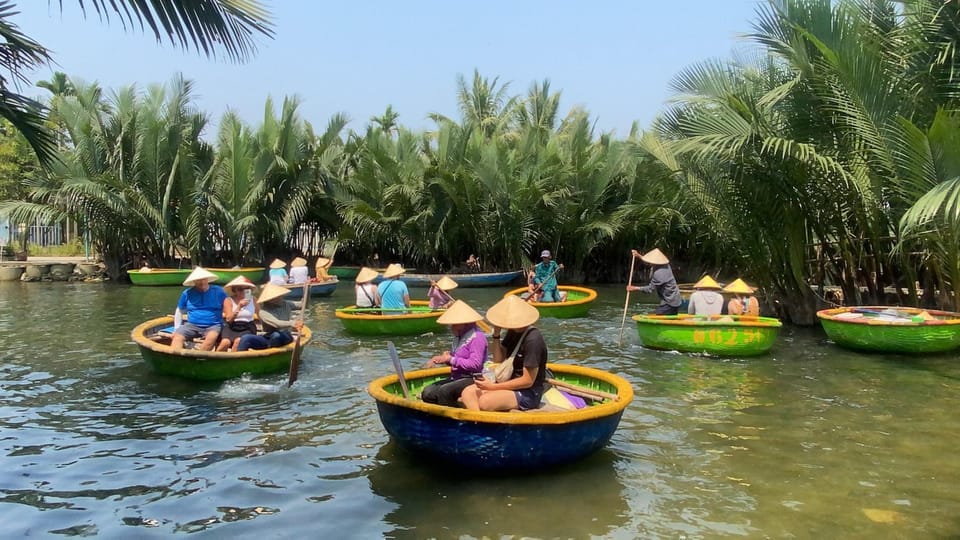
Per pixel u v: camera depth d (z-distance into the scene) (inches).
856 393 336.8
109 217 997.8
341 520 198.4
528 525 194.1
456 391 246.4
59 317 609.9
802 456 248.8
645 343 463.8
